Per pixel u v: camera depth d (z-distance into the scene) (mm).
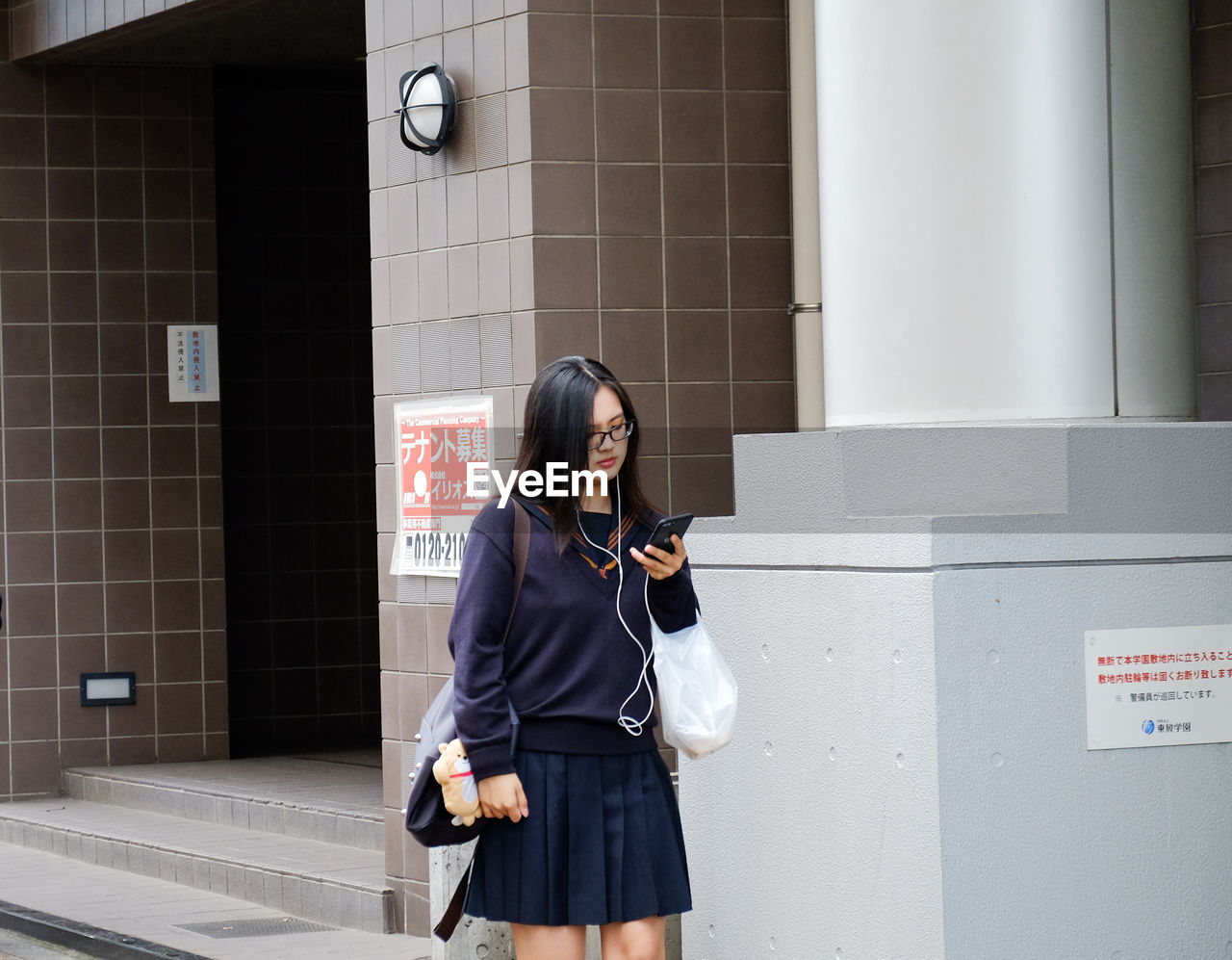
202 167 9711
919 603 3766
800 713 4145
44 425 9453
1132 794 3918
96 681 9484
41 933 6719
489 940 5266
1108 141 4656
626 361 6230
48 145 9477
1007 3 4555
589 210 6188
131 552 9562
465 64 6340
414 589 6473
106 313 9555
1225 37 5621
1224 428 4062
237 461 10312
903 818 3820
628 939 3506
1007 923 3787
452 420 6344
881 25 4625
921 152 4586
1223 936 4000
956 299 4566
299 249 10391
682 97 6316
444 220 6441
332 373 10453
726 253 6359
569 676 3455
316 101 10383
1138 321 4695
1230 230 5617
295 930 6562
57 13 9055
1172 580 3980
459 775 3367
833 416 4789
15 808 9086
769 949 4266
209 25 8789
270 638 10375
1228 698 4020
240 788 8508
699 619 3654
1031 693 3830
